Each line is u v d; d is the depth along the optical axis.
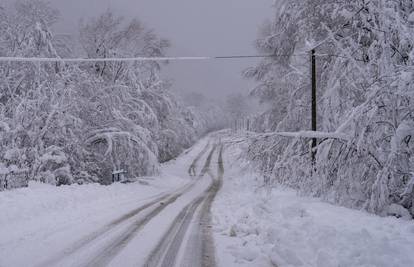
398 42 11.61
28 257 5.93
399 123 10.28
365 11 13.08
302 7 18.91
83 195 13.03
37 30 20.14
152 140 27.16
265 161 15.57
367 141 10.57
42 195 11.42
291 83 21.55
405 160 9.96
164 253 6.43
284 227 7.62
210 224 9.30
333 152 12.13
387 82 10.00
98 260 5.90
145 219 9.74
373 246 5.73
